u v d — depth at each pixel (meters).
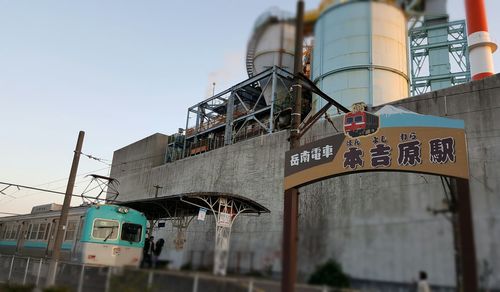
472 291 5.29
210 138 42.44
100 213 19.67
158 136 47.53
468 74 42.84
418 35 45.22
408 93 27.64
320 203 23.55
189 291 7.56
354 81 26.42
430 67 44.62
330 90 27.52
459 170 11.30
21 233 26.12
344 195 22.53
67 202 18.64
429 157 11.84
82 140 19.97
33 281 16.14
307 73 32.97
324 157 13.06
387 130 12.65
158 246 15.55
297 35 9.65
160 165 45.06
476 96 20.39
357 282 6.07
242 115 38.72
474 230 5.65
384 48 26.44
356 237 6.34
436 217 5.82
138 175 46.72
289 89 34.56
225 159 33.84
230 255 7.27
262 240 7.23
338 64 27.39
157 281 8.27
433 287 5.54
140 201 22.86
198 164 37.03
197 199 21.25
